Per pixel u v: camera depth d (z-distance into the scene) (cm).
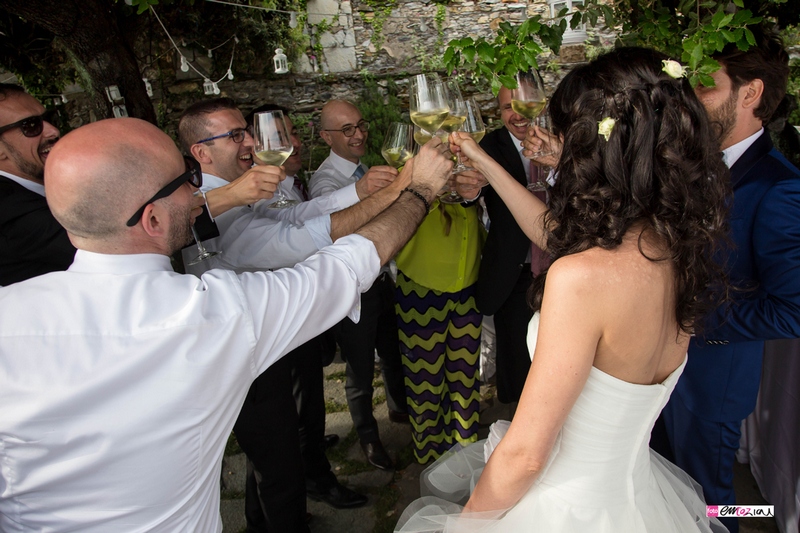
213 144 218
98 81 327
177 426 106
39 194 188
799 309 154
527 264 265
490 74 188
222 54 680
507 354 282
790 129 251
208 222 174
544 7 754
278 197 249
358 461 300
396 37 761
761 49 162
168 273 117
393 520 257
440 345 273
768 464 236
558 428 111
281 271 128
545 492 126
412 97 190
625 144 106
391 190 199
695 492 160
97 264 112
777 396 227
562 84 121
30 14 291
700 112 108
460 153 215
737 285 163
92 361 102
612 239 105
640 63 110
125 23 360
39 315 106
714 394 181
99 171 108
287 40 711
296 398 258
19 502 106
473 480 163
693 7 195
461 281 262
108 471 104
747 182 162
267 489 211
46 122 197
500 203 255
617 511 124
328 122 312
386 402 350
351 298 140
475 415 285
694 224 105
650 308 107
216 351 109
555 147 201
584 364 107
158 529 110
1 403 102
